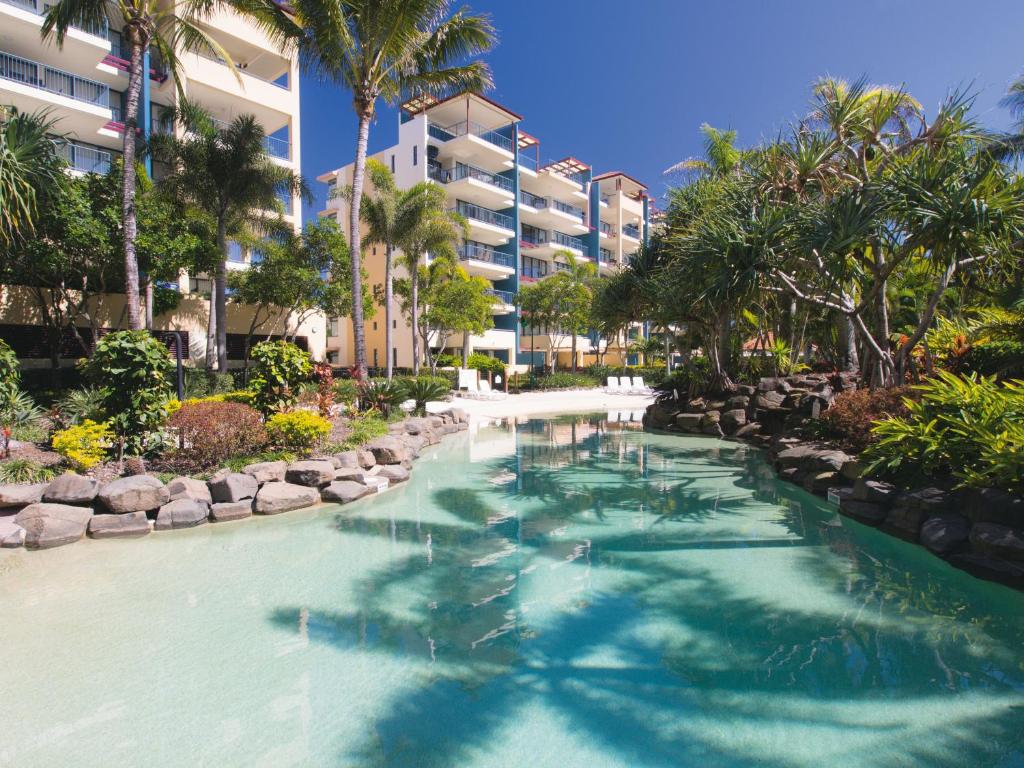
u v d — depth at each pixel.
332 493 6.32
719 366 13.21
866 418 6.61
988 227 6.56
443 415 13.55
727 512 5.92
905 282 13.53
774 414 11.19
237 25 21.33
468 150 32.19
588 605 3.63
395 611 3.55
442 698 2.62
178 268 15.15
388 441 8.40
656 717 2.46
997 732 2.33
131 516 5.14
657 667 2.88
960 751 2.22
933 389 5.65
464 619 3.44
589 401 22.73
